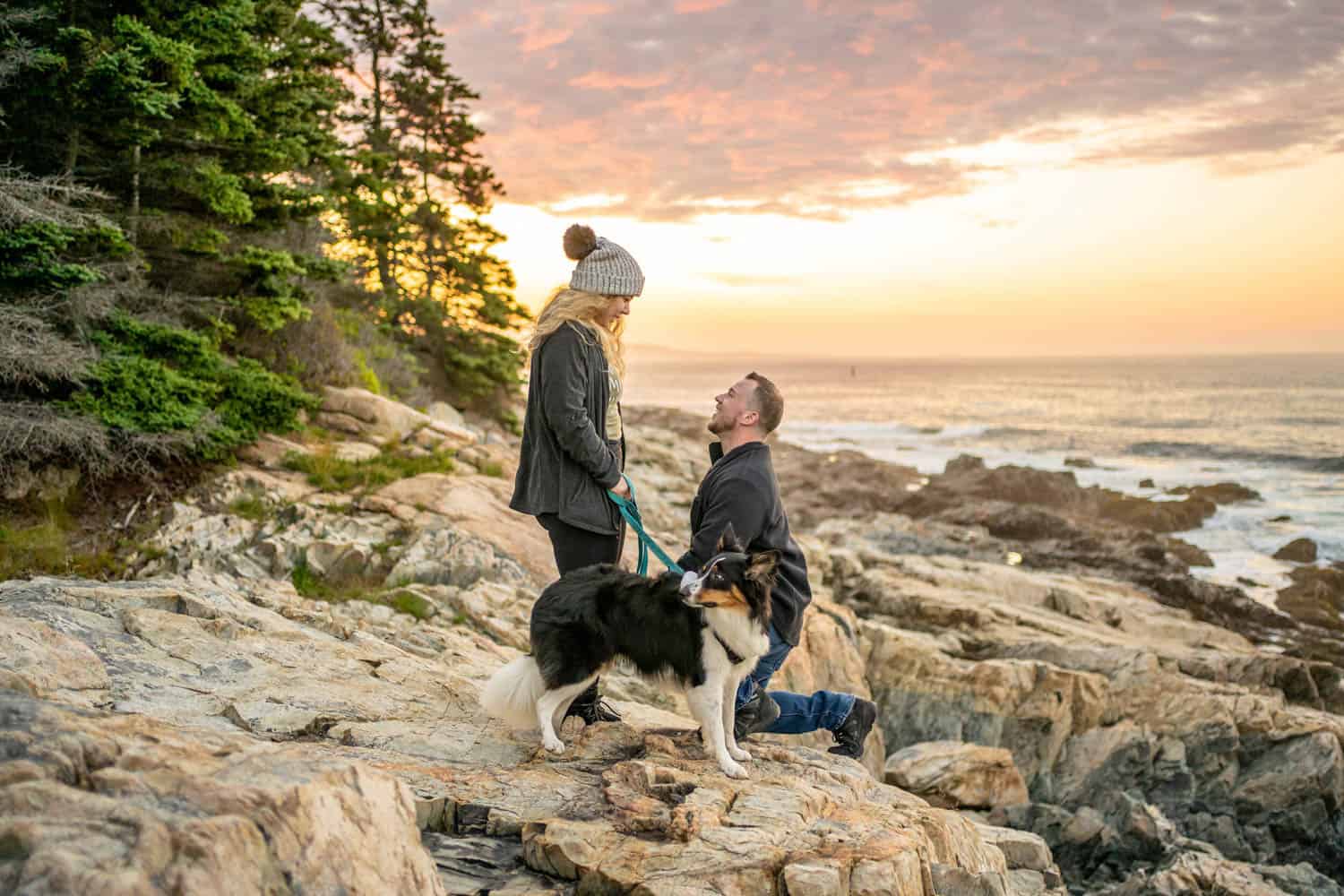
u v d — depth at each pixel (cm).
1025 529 2659
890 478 3800
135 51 898
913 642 1204
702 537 432
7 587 516
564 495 424
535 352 423
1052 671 1131
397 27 2470
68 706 291
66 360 897
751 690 465
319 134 1273
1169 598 2050
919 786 926
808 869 319
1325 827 1035
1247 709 1122
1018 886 611
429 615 810
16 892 197
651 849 329
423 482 1114
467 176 2505
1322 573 2328
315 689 459
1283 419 7356
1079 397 11088
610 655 415
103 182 1067
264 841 235
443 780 374
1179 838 909
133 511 938
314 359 1411
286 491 1038
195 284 1215
